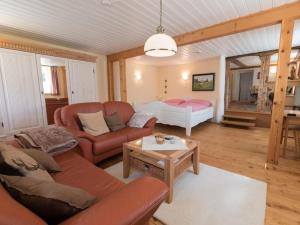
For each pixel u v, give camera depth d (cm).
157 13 249
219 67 548
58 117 263
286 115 266
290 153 292
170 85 722
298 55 442
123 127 306
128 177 216
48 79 540
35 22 279
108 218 68
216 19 270
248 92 823
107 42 394
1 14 250
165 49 190
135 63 655
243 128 480
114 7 231
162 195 88
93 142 222
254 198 174
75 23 284
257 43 407
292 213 154
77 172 145
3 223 48
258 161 262
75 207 75
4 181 77
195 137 393
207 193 183
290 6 223
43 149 165
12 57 326
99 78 519
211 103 564
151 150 187
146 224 97
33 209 71
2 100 320
